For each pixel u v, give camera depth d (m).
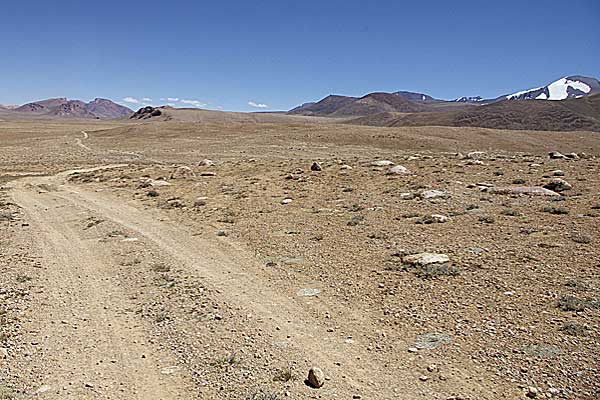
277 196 22.53
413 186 21.44
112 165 54.28
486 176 22.92
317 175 27.70
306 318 9.10
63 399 6.77
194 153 67.19
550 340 7.46
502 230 13.59
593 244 11.72
